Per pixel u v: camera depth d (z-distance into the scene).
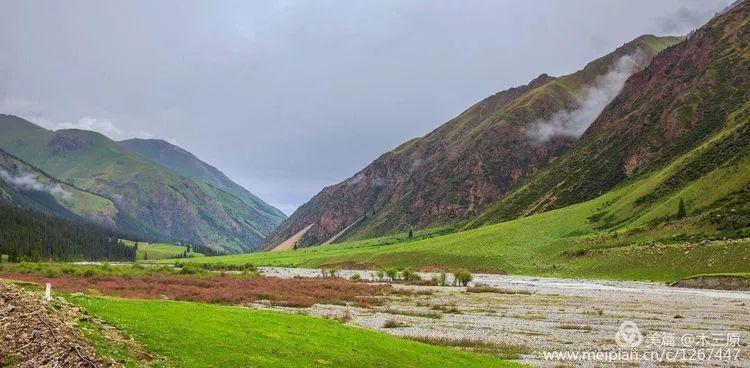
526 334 53.66
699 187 190.62
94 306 30.31
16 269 115.38
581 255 172.50
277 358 27.86
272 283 107.00
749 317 68.06
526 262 185.25
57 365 21.66
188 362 24.91
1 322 23.73
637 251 155.50
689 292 106.19
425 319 64.19
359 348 32.81
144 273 116.25
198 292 82.56
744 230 143.38
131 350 24.66
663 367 39.47
